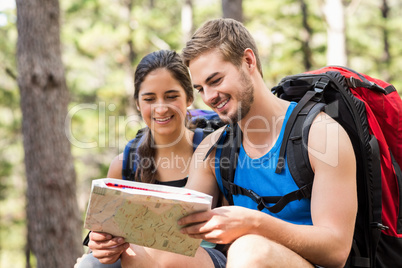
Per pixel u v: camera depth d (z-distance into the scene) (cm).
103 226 178
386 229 205
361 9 1811
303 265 175
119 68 1598
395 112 218
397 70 1555
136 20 1328
